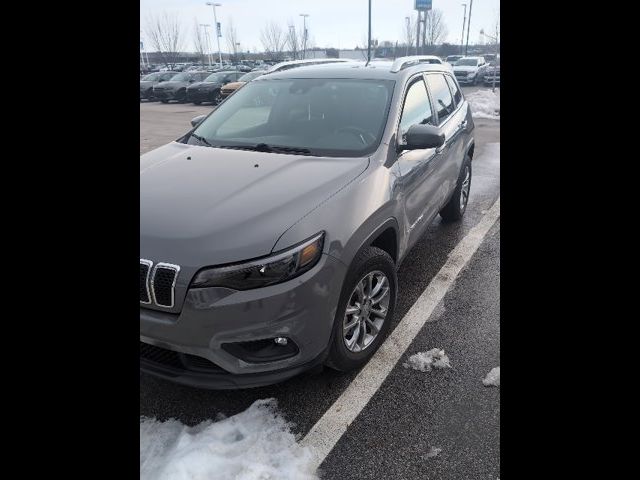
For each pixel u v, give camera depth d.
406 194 3.03
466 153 4.85
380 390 2.61
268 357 2.24
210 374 2.24
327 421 2.40
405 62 3.82
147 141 11.13
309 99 3.47
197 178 2.71
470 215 5.38
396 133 3.10
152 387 2.67
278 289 2.13
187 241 2.15
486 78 28.64
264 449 2.23
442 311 3.37
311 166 2.79
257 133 3.36
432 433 2.32
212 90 21.44
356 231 2.44
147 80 25.97
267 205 2.35
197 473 2.06
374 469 2.14
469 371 2.74
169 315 2.15
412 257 4.25
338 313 2.43
